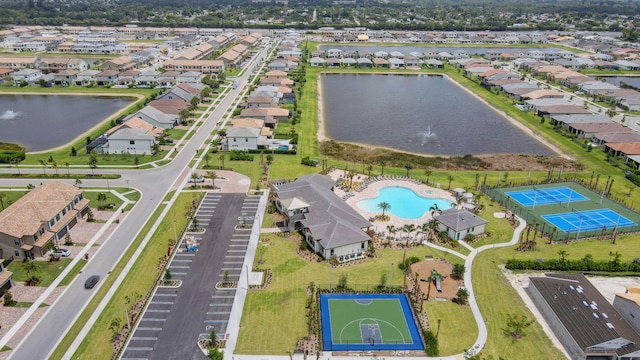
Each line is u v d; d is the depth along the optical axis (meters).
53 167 134.00
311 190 111.06
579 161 153.25
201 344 70.81
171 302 79.75
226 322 75.50
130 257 92.44
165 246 96.62
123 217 107.94
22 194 117.88
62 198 102.00
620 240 103.94
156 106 185.62
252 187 125.44
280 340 72.19
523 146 169.12
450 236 102.88
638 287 87.25
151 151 147.62
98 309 77.69
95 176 129.38
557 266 92.00
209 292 82.69
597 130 173.88
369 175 134.12
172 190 122.50
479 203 118.88
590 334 70.69
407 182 131.25
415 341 72.94
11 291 81.25
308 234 98.88
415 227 106.31
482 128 189.00
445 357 69.69
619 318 75.69
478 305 81.06
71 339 71.12
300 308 79.44
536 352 70.75
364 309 79.75
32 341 70.44
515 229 107.38
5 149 148.12
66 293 81.38
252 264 91.38
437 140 173.88
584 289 82.19
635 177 135.50
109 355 68.38
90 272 87.44
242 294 82.44
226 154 148.88
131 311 77.38
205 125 177.75
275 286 84.94
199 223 105.94
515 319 76.88
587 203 121.62
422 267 91.56
